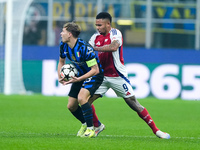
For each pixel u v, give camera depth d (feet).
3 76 257.55
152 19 264.52
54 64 248.93
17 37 258.98
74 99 98.94
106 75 101.40
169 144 91.35
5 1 257.96
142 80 244.22
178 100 235.81
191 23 264.52
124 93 101.76
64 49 95.91
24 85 254.06
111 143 89.86
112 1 265.95
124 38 266.36
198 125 140.97
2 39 263.08
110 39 100.42
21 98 225.35
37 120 144.66
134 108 102.47
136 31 265.95
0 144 86.12
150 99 235.81
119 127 130.62
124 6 265.75
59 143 88.17
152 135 111.96
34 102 208.03
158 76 244.01
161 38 264.72
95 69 94.32
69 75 95.81
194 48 264.31
